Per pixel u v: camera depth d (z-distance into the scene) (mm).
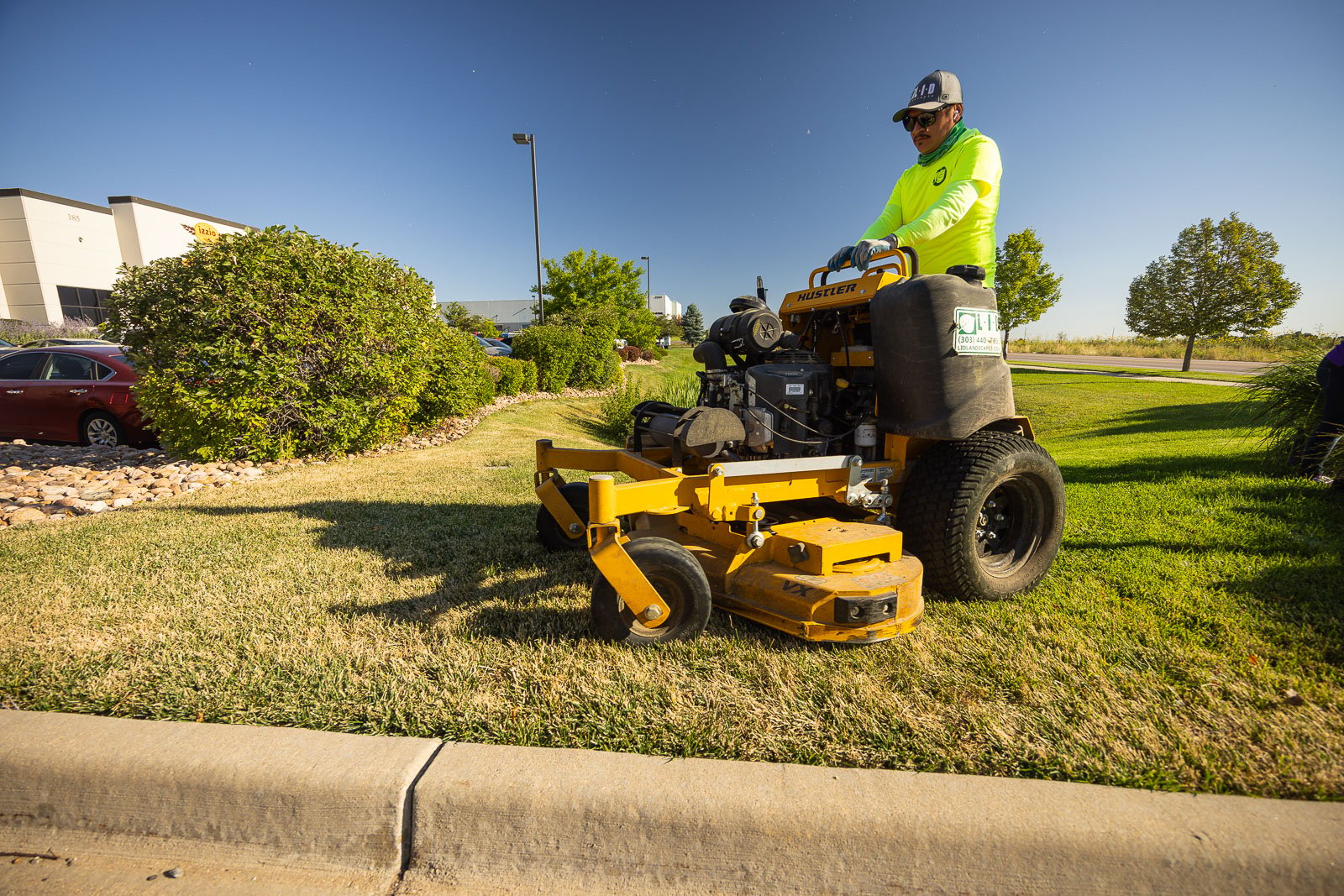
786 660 2568
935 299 2850
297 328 7219
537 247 22703
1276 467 5652
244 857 1823
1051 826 1626
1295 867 1551
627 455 3594
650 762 1891
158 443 8398
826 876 1656
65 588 3326
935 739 2029
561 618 2990
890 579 2662
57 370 8398
